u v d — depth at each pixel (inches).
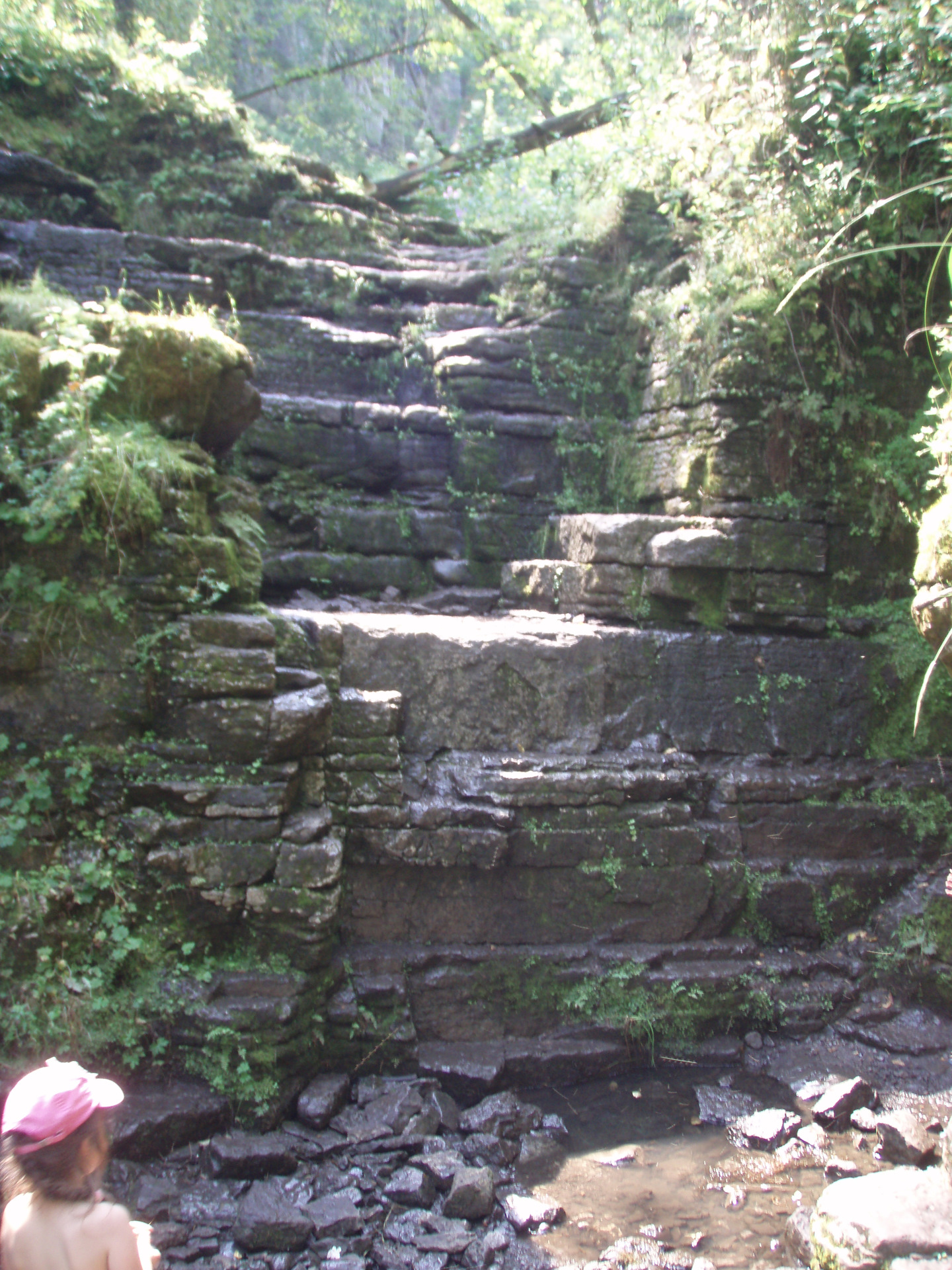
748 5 307.9
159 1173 166.6
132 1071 178.5
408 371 345.7
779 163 295.1
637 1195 171.5
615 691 253.8
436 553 320.8
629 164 342.6
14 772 185.8
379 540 315.3
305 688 208.4
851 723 270.8
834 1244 135.2
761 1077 215.0
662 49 356.5
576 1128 194.2
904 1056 217.2
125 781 190.7
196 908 188.9
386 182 450.6
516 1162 180.9
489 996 215.3
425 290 366.3
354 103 655.8
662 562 264.8
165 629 194.9
